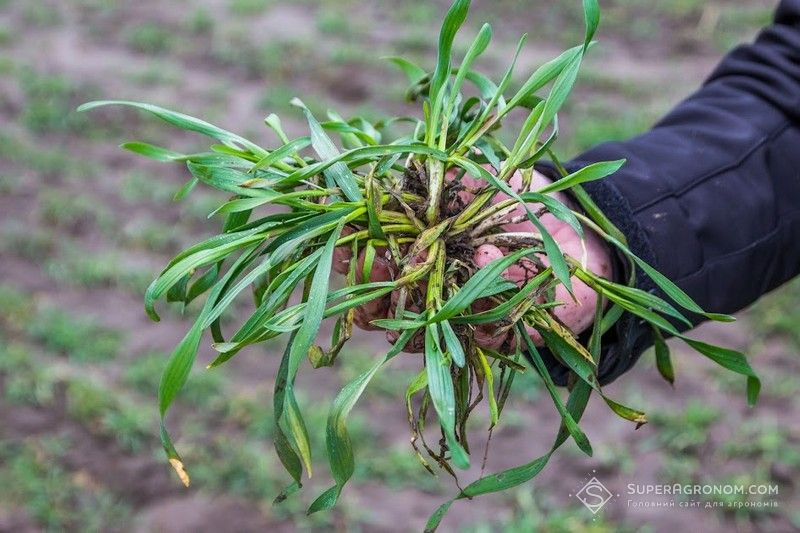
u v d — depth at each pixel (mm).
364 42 5660
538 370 1033
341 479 903
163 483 2961
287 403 893
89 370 3348
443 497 2943
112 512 2842
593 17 1004
